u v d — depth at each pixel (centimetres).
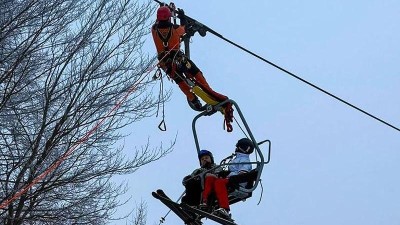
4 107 2256
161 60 1981
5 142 2259
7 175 2203
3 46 2317
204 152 1992
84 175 2277
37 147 2211
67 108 2302
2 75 2252
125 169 2370
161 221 1988
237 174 1933
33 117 2309
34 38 2294
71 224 2255
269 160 1942
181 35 1989
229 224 1894
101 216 2308
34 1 2338
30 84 2327
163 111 2067
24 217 2148
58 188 2278
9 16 2302
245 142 1970
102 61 2412
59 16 2398
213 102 1984
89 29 2427
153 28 1986
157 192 1889
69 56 2362
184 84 2028
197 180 1970
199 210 1889
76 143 2155
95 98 2359
